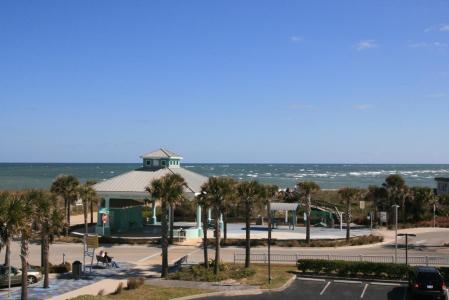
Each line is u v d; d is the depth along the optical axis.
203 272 38.34
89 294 33.00
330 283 37.22
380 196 74.75
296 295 33.72
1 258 45.94
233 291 34.12
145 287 35.31
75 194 58.62
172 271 40.81
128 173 65.44
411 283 33.38
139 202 71.06
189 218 74.06
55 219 34.94
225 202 38.81
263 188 42.00
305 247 52.78
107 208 60.25
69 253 49.81
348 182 197.75
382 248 52.00
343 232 63.56
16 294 33.28
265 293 34.25
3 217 26.94
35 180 193.88
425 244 54.69
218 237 38.69
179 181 40.22
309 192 55.25
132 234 60.19
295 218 67.94
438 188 86.00
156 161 66.69
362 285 36.62
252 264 43.09
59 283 36.88
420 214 74.94
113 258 47.25
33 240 56.34
